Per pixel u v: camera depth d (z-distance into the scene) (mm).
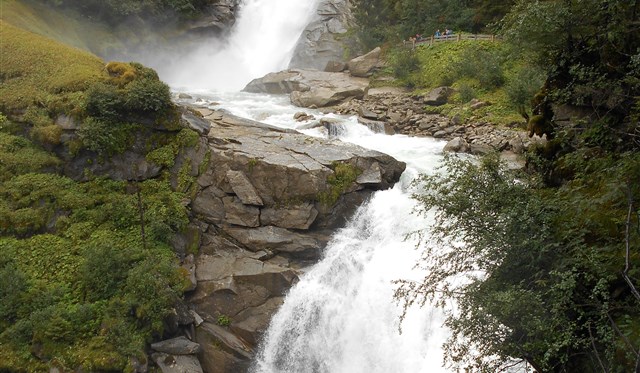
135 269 16141
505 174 11086
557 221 10047
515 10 15773
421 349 14797
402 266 16875
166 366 15109
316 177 18484
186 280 16844
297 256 18062
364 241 18312
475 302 9742
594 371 9000
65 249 17344
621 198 10062
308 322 16938
